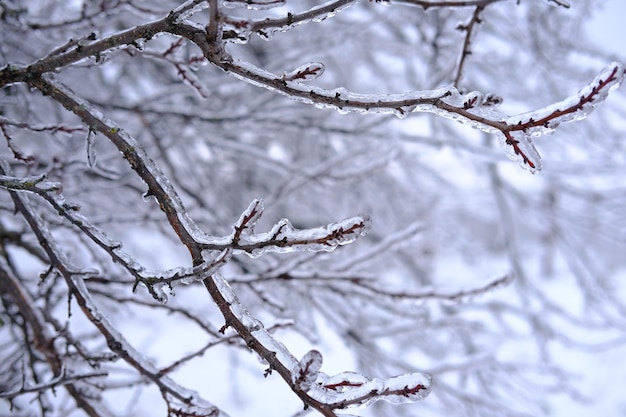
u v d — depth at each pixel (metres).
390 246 2.78
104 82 4.45
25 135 3.96
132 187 3.23
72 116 3.72
